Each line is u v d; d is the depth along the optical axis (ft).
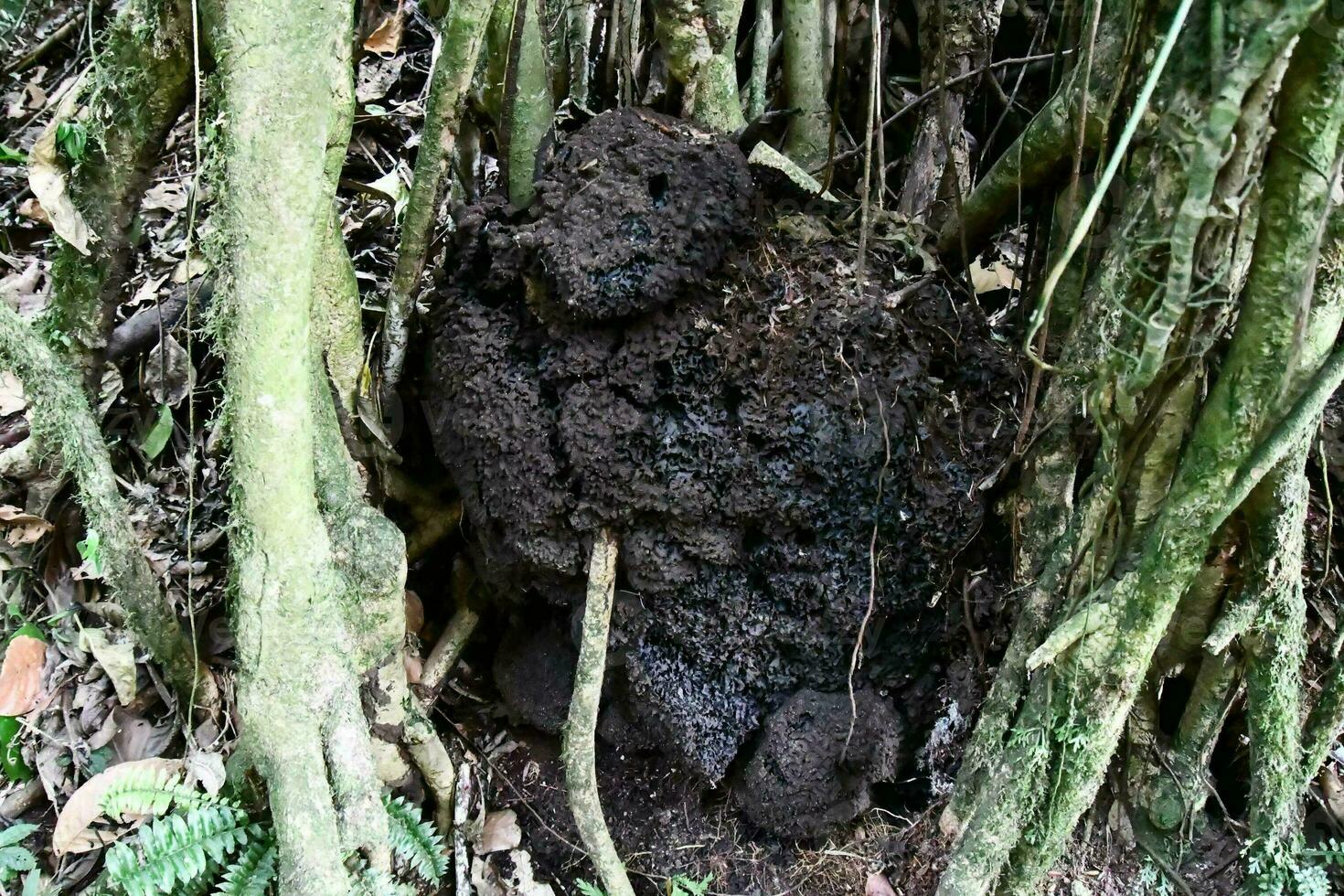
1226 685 5.45
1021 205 5.95
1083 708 4.77
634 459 5.52
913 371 5.43
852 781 5.85
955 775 5.96
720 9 5.88
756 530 5.66
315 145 4.59
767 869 6.04
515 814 6.35
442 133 5.48
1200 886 5.76
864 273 5.58
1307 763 5.57
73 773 6.36
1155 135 3.89
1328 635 6.26
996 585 5.76
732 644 5.82
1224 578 5.12
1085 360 5.06
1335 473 6.48
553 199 5.43
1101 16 5.04
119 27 5.32
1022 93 7.77
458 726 6.68
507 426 5.62
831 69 6.77
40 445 6.88
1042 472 5.33
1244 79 3.14
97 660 6.58
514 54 5.54
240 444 4.65
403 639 5.66
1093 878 5.85
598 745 6.49
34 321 6.43
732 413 5.51
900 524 5.44
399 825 5.51
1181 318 3.97
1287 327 3.72
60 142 5.66
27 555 7.07
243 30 4.44
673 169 5.34
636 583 5.74
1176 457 4.39
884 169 6.68
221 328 4.86
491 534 5.96
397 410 6.40
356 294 5.88
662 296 5.27
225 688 6.41
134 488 7.21
